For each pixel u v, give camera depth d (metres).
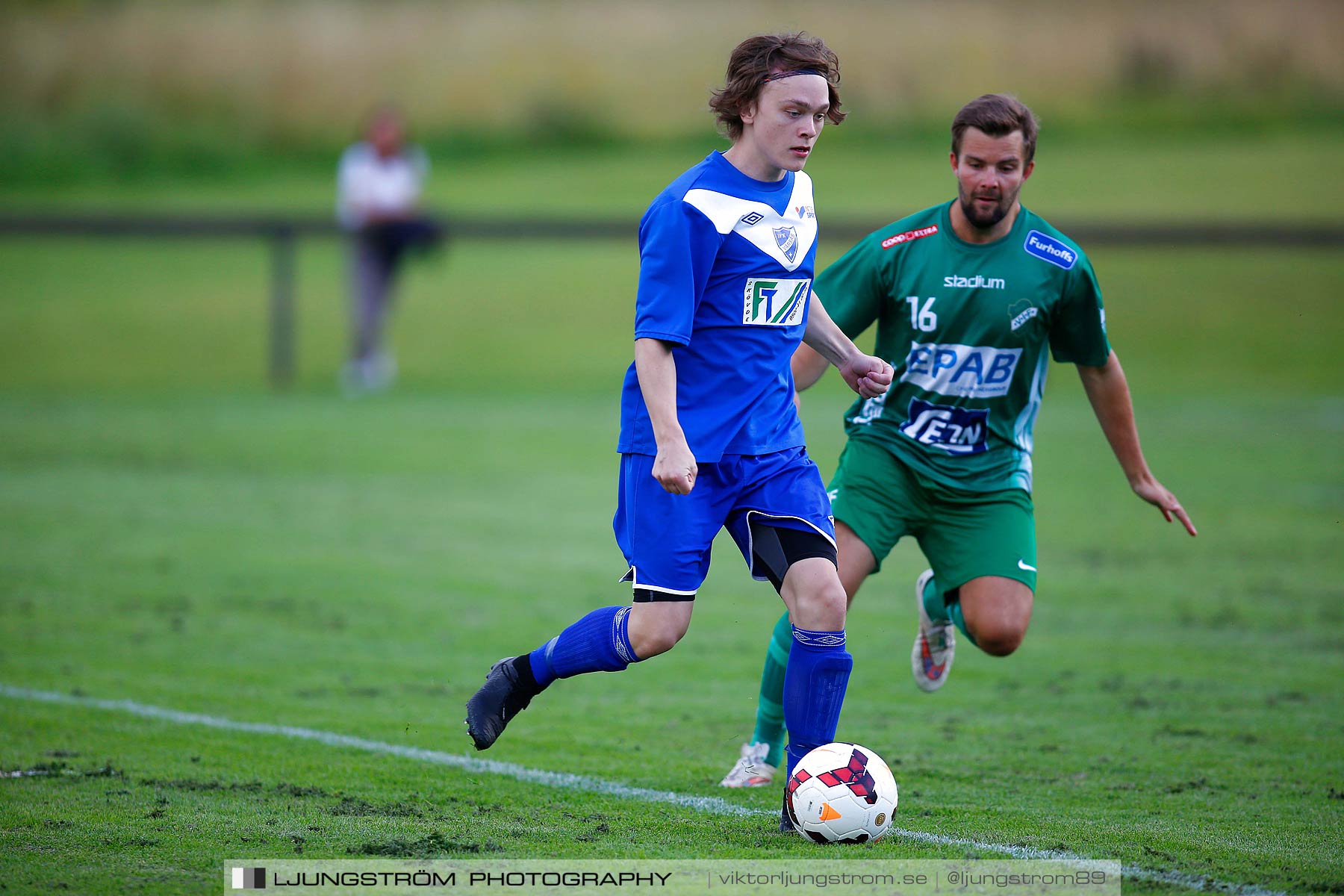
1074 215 77.81
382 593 25.88
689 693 20.08
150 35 107.75
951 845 13.39
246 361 58.75
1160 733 17.94
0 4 111.62
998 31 111.62
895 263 16.30
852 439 16.95
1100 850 13.30
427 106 107.12
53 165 96.56
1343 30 112.25
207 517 32.50
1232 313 64.81
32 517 32.03
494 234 55.34
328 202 89.44
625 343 63.34
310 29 108.88
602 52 111.75
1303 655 22.16
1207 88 110.38
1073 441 44.31
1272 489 36.66
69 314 67.44
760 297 13.41
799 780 13.52
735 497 13.62
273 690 19.62
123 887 12.05
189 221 54.69
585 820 14.20
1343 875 12.65
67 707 18.44
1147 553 29.80
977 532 16.34
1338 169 89.75
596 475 38.50
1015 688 20.28
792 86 12.96
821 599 13.40
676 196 13.12
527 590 26.30
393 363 59.00
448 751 16.88
